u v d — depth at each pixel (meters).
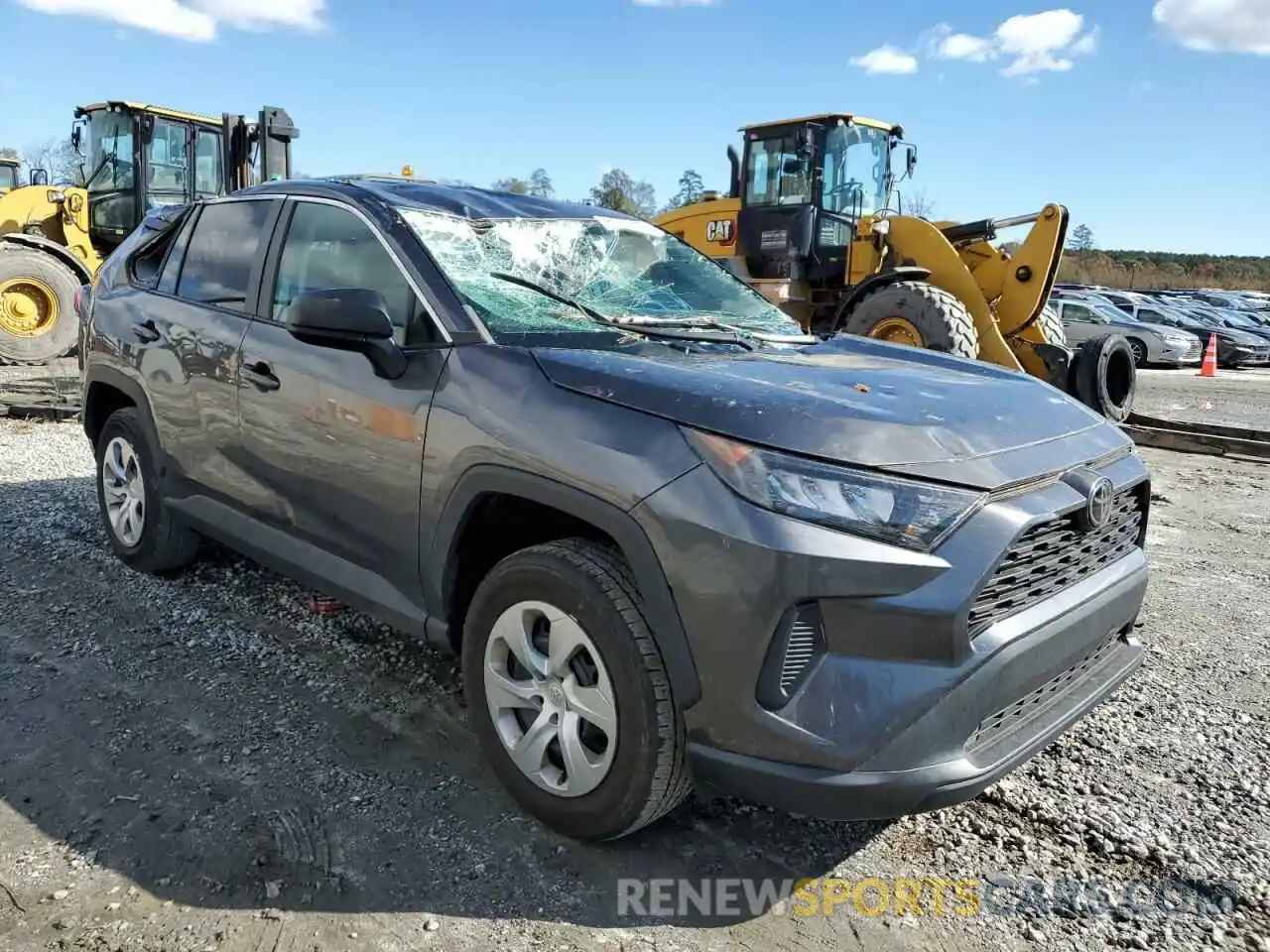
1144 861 2.76
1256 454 9.02
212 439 3.95
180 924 2.36
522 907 2.48
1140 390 16.64
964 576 2.29
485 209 3.66
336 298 2.99
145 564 4.57
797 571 2.26
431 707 3.50
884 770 2.26
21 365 12.06
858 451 2.38
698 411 2.49
